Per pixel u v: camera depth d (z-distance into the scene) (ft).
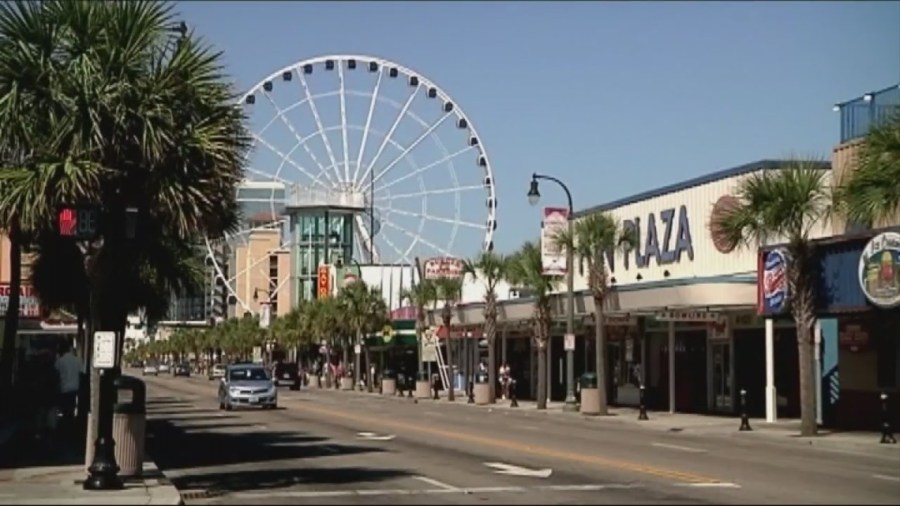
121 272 64.03
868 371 116.67
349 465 74.43
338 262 331.57
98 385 61.31
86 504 51.67
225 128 64.90
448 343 205.36
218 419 131.75
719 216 134.21
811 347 104.99
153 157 61.21
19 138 60.85
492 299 186.70
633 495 56.75
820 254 106.83
